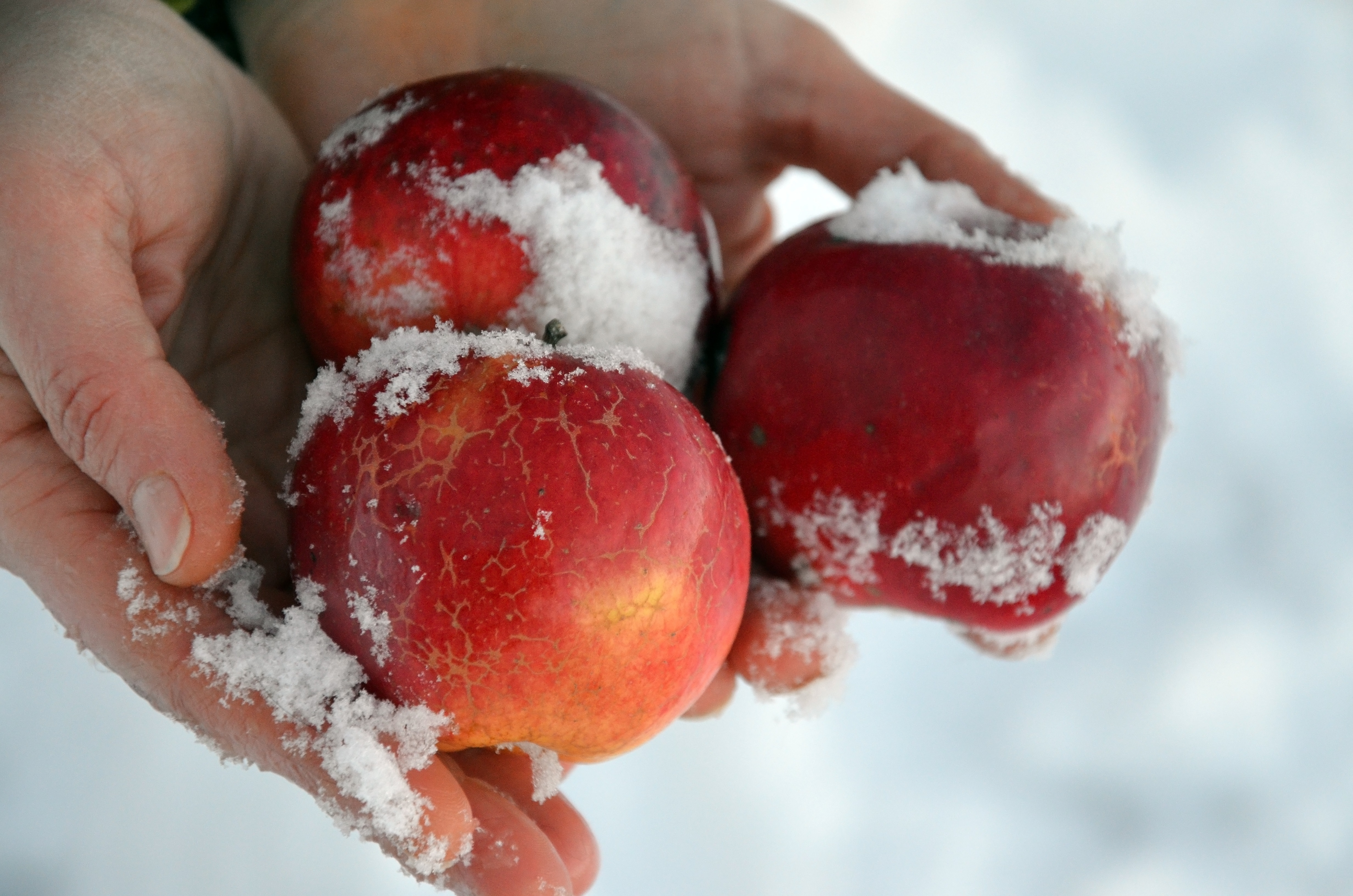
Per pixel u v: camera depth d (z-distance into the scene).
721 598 0.38
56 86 0.40
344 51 0.51
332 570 0.37
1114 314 0.40
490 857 0.38
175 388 0.38
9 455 0.39
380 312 0.40
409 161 0.40
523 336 0.38
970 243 0.41
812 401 0.40
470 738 0.38
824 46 0.51
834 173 0.51
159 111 0.40
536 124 0.40
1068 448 0.40
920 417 0.39
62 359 0.37
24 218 0.38
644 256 0.41
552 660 0.37
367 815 0.37
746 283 0.42
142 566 0.38
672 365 0.41
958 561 0.40
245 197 0.44
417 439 0.37
